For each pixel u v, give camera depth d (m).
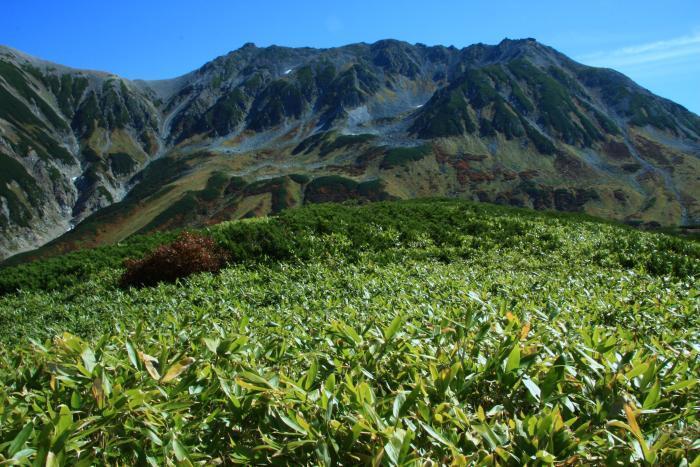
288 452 2.09
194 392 2.56
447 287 7.72
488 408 2.51
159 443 2.16
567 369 2.51
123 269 16.55
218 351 2.86
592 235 18.45
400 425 2.16
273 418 2.31
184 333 3.63
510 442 2.08
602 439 2.07
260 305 8.15
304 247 15.13
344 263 13.30
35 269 17.72
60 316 11.16
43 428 2.09
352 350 3.08
